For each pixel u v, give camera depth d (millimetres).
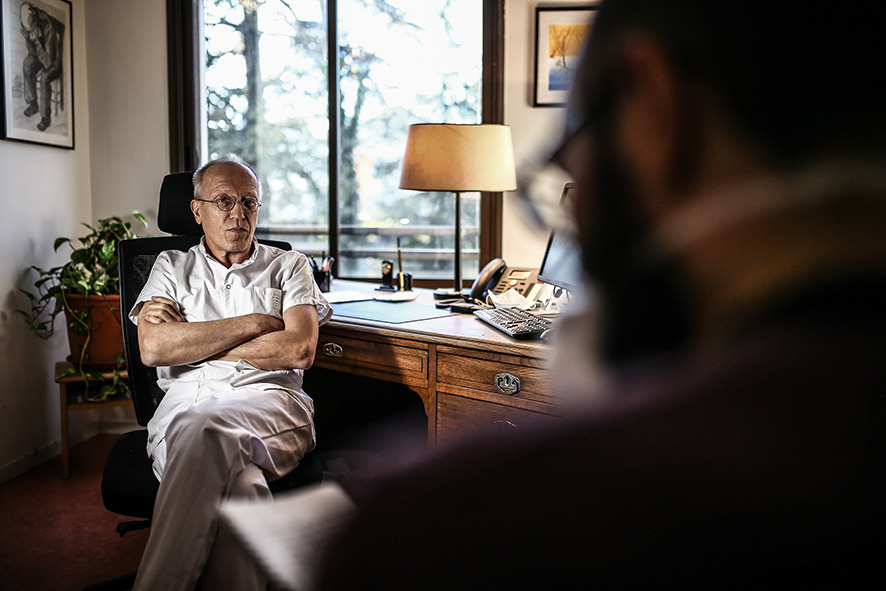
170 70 3316
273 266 2180
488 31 2914
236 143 3428
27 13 2930
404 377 2027
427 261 3297
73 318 2898
